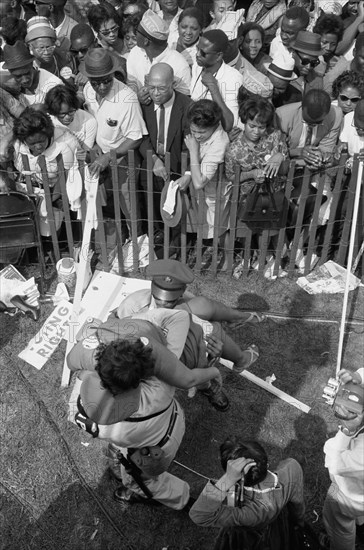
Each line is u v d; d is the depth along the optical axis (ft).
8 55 20.68
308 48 21.89
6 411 17.87
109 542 15.43
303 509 13.32
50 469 16.61
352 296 21.35
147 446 13.32
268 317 20.72
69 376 18.66
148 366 12.17
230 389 18.58
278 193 19.49
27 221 20.03
